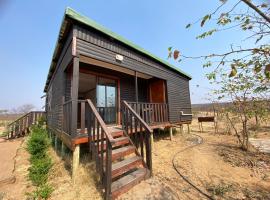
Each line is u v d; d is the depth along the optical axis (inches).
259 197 114.4
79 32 167.6
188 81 431.2
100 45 189.5
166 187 128.3
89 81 298.2
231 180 141.0
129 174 138.3
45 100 539.2
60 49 227.9
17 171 176.1
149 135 149.9
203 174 153.2
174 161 187.3
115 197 112.2
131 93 326.6
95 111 143.8
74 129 148.9
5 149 269.7
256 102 200.7
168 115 315.0
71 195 122.4
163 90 329.4
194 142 290.2
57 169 166.2
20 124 401.7
